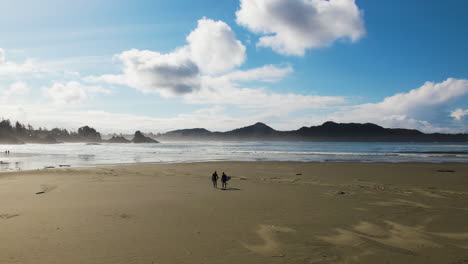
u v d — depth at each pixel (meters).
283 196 16.44
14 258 7.22
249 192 17.94
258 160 51.41
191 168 35.75
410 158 54.81
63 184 21.59
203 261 7.12
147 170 33.38
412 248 8.12
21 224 10.39
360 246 8.26
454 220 11.10
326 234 9.35
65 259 7.19
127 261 7.09
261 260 7.20
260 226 10.26
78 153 86.44
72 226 10.16
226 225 10.39
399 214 12.03
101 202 14.64
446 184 22.02
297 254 7.62
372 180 24.55
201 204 14.14
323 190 18.73
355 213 12.21
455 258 7.38
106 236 9.06
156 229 9.86
